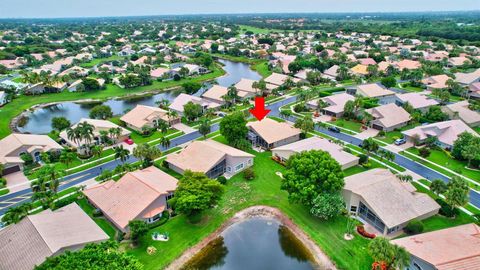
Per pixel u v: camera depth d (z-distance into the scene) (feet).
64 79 586.45
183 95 463.42
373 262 176.45
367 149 289.94
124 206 208.13
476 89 479.00
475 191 244.22
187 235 200.23
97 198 220.64
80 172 276.21
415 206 205.36
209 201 203.82
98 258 135.03
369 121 372.99
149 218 206.08
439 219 209.87
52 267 132.77
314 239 197.06
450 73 583.99
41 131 397.60
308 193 204.85
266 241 199.52
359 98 406.41
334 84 579.07
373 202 201.05
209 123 357.41
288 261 184.14
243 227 211.61
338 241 193.67
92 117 406.62
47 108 501.56
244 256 187.83
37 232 172.14
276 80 577.02
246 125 331.36
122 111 475.31
